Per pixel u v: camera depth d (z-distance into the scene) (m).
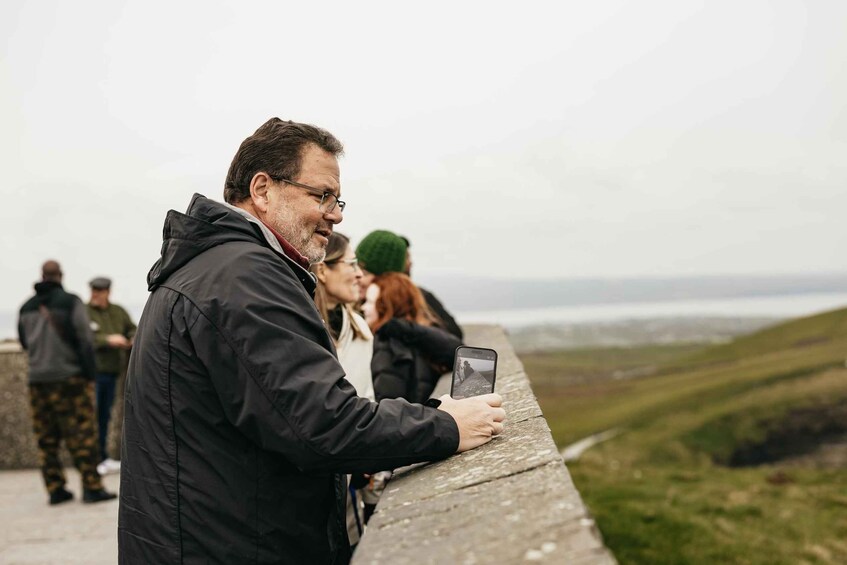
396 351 3.80
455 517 1.59
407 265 5.57
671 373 110.94
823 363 67.62
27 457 9.27
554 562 1.23
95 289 8.54
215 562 1.93
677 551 11.84
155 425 1.98
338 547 2.23
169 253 2.07
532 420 2.44
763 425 56.66
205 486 1.94
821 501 18.09
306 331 1.97
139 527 2.00
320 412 1.83
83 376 7.23
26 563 5.41
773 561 11.68
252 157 2.22
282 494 1.98
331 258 3.62
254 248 2.01
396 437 1.96
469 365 2.65
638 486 19.70
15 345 9.45
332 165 2.27
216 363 1.89
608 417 71.06
